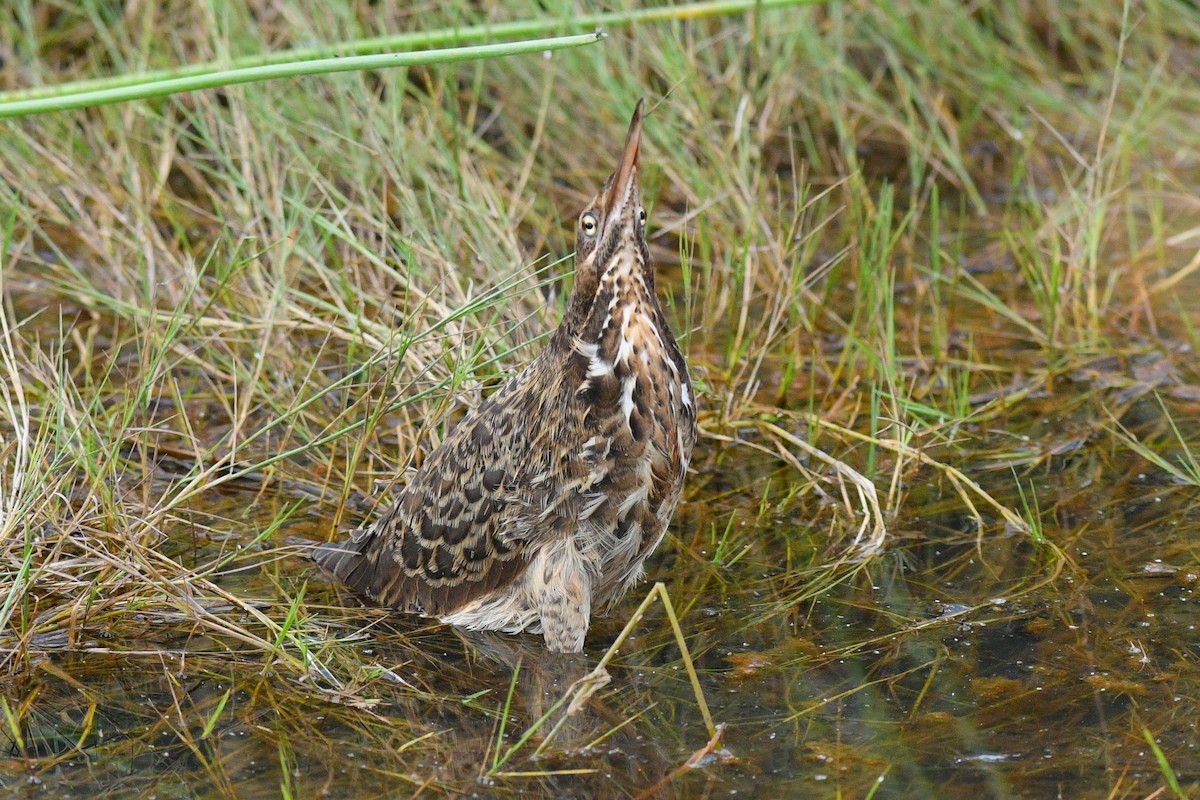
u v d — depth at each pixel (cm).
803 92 1572
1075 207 1389
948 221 1501
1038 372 1224
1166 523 994
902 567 957
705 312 1208
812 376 1140
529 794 738
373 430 1030
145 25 1455
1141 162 1603
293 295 1202
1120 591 913
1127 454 1095
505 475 868
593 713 809
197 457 997
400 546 920
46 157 1357
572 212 1462
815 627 891
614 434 841
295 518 1028
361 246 1133
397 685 838
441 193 1240
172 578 916
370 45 1228
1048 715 791
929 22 1656
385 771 758
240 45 1426
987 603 909
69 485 986
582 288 844
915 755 759
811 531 1010
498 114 1485
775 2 1299
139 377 1040
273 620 902
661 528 883
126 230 1334
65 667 849
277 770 759
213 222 1409
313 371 1128
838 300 1355
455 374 973
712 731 777
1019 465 1086
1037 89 1661
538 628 897
